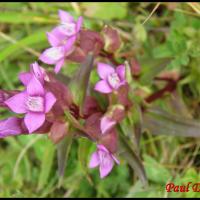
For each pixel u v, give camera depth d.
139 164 0.25
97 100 0.27
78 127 0.23
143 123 0.27
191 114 0.32
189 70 0.32
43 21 0.35
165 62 0.28
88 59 0.25
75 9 0.35
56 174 0.33
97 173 0.32
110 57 0.28
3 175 0.34
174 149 0.31
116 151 0.25
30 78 0.23
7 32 0.38
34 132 0.23
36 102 0.21
